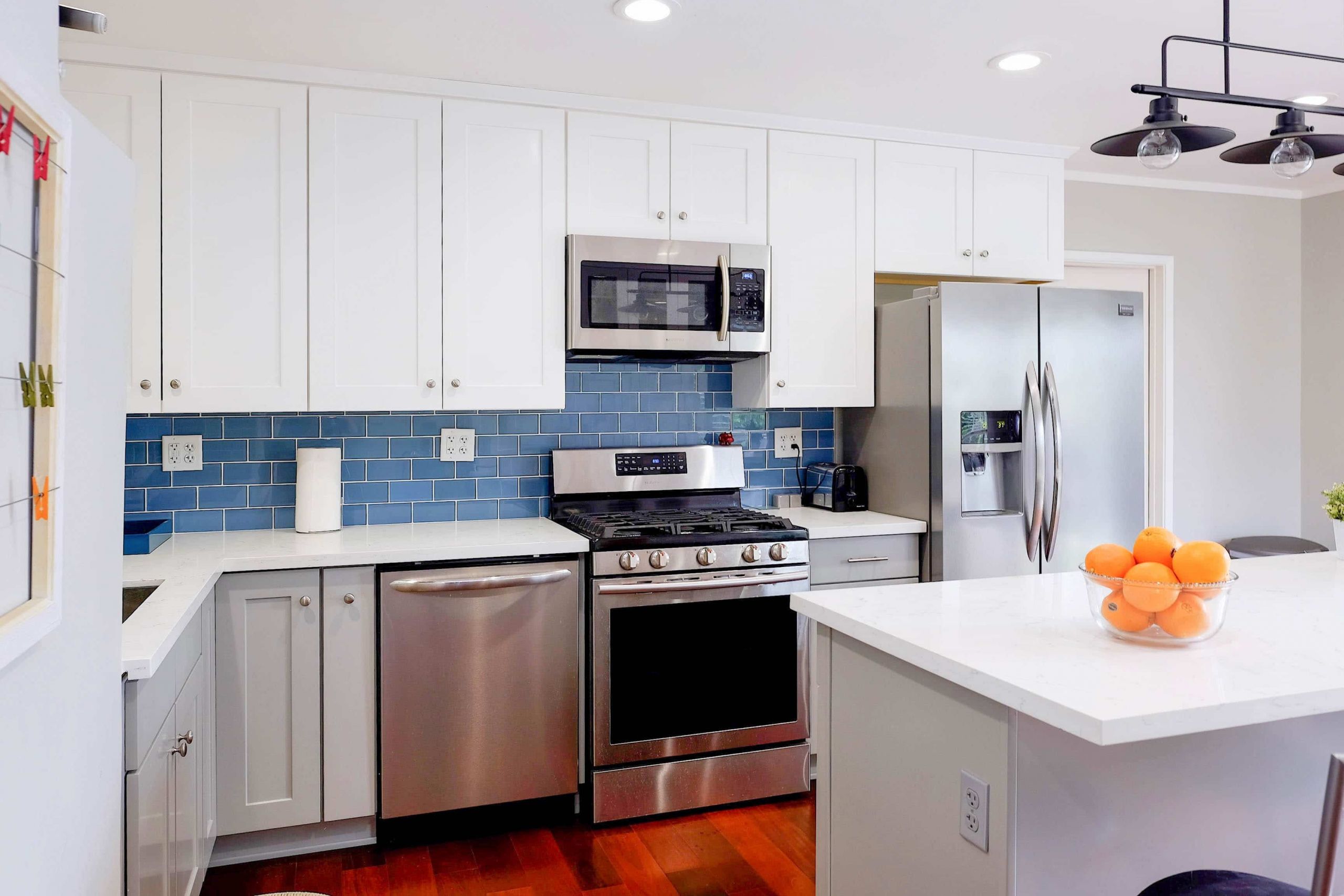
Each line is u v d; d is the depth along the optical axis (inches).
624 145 115.5
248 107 100.9
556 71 104.9
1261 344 169.2
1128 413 126.4
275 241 102.1
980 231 132.6
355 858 98.4
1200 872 49.6
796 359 124.3
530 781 104.7
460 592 100.6
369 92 105.1
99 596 47.9
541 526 116.8
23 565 37.2
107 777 49.7
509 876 94.5
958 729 54.1
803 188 123.6
